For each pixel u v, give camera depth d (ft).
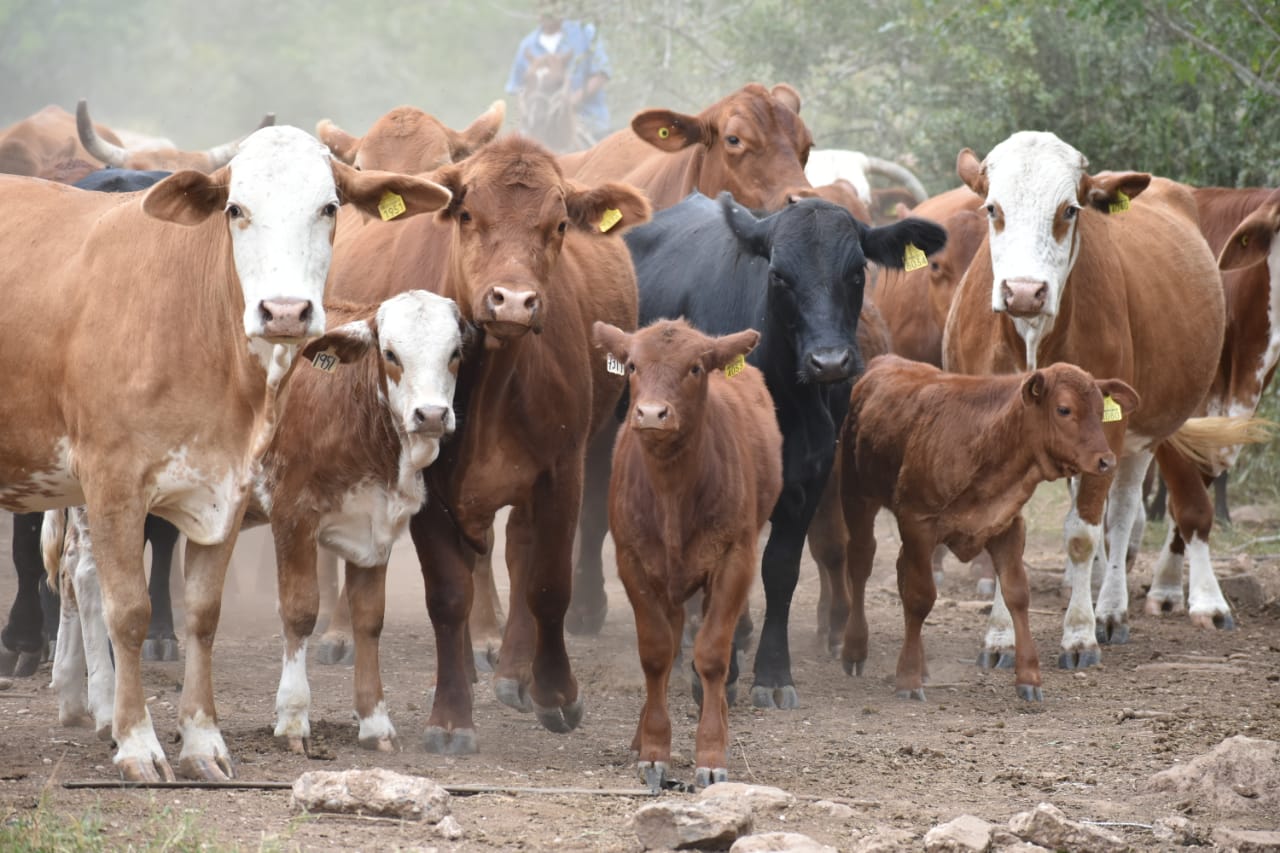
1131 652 48.73
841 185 57.41
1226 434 52.08
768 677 41.16
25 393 31.45
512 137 36.83
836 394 44.14
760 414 37.40
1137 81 82.02
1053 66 85.81
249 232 30.55
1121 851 28.35
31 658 42.24
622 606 55.88
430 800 29.17
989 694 42.91
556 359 37.60
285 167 30.83
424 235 39.75
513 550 39.11
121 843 26.81
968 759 35.76
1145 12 73.51
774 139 53.47
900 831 29.19
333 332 33.55
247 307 30.45
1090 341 46.47
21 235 31.91
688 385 32.12
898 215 66.69
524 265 35.06
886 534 71.05
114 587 31.01
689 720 39.40
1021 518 42.96
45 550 37.17
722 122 53.83
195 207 30.94
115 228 31.71
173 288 31.27
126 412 30.81
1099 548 56.08
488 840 28.09
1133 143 81.10
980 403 42.06
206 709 32.30
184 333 31.19
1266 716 39.96
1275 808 31.83
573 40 110.83
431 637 49.06
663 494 32.60
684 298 46.50
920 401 43.01
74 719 36.06
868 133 103.91
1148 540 67.51
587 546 50.01
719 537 33.06
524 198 35.81
